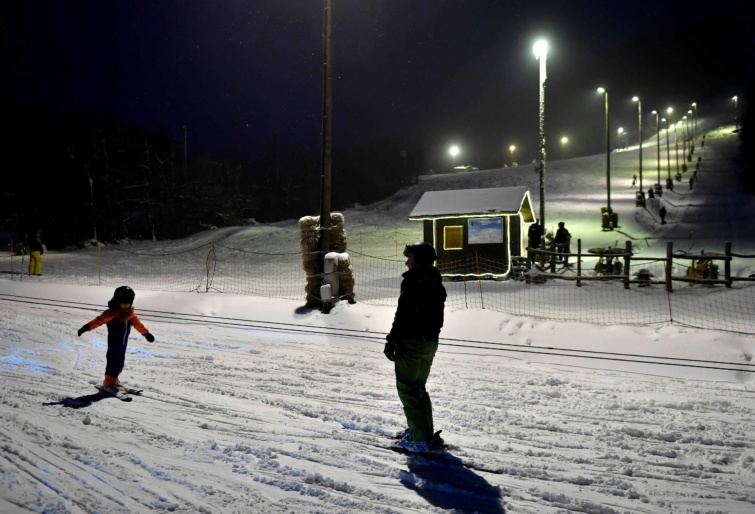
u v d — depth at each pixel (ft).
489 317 39.75
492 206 71.87
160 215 169.99
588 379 29.12
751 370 30.12
